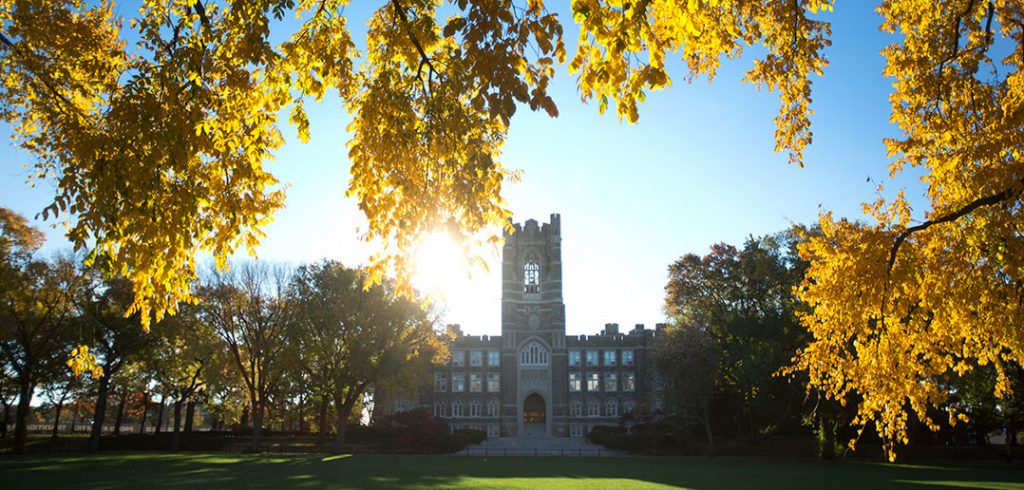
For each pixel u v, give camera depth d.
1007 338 9.40
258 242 9.77
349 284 56.69
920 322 10.39
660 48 7.10
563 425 93.19
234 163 9.06
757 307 65.00
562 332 96.38
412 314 57.22
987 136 9.43
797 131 9.73
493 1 6.62
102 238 7.80
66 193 7.77
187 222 8.05
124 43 10.21
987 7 9.96
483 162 8.52
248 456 51.06
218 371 55.38
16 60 9.37
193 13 8.40
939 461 51.47
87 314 49.94
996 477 36.69
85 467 37.41
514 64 6.73
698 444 65.50
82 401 66.38
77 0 10.09
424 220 9.30
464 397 95.75
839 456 53.66
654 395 65.75
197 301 9.49
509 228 9.66
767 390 54.16
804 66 9.25
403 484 30.28
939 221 9.34
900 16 10.63
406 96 8.89
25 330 48.97
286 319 58.19
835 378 11.09
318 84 9.15
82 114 9.00
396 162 9.02
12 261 42.06
